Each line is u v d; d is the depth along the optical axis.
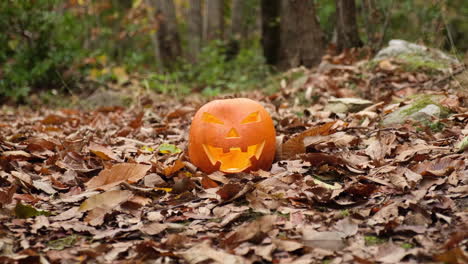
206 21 5.80
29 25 4.35
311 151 1.76
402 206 1.29
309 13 3.76
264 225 1.22
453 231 1.18
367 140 1.84
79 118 3.04
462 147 1.58
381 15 3.98
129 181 1.52
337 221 1.27
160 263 1.13
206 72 4.50
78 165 1.74
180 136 2.16
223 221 1.29
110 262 1.15
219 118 1.61
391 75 2.86
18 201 1.46
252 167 1.62
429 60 2.99
